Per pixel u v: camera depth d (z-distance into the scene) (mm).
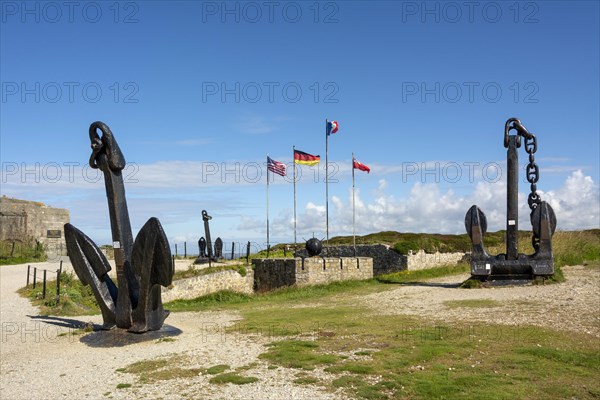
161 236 11992
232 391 8062
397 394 7703
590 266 23922
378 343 10703
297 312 16484
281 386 8180
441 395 7586
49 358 11297
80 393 8516
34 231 49438
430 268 30125
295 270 26969
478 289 18953
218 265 30203
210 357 10258
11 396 8617
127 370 9688
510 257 19516
